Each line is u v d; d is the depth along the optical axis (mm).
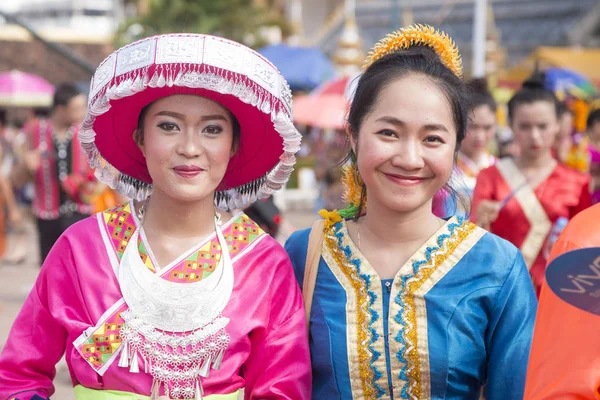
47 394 2232
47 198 5648
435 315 2154
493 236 2240
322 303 2268
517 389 2121
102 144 2309
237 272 2189
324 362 2211
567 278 1561
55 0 29562
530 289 2203
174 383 2070
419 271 2195
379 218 2254
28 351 2182
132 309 2094
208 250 2211
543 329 1686
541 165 3914
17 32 19422
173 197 2129
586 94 12539
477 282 2174
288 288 2242
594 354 1591
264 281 2203
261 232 2281
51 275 2184
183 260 2186
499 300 2164
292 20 25438
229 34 18906
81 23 28531
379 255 2264
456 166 2588
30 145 5668
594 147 4867
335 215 2385
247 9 19391
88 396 2088
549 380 1629
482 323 2168
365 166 2182
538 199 3854
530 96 3859
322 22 26656
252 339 2182
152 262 2180
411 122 2109
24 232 9172
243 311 2145
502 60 17641
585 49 18969
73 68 19859
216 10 18781
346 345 2189
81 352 2074
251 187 2469
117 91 2043
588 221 1665
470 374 2164
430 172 2150
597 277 1528
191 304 2102
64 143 5586
